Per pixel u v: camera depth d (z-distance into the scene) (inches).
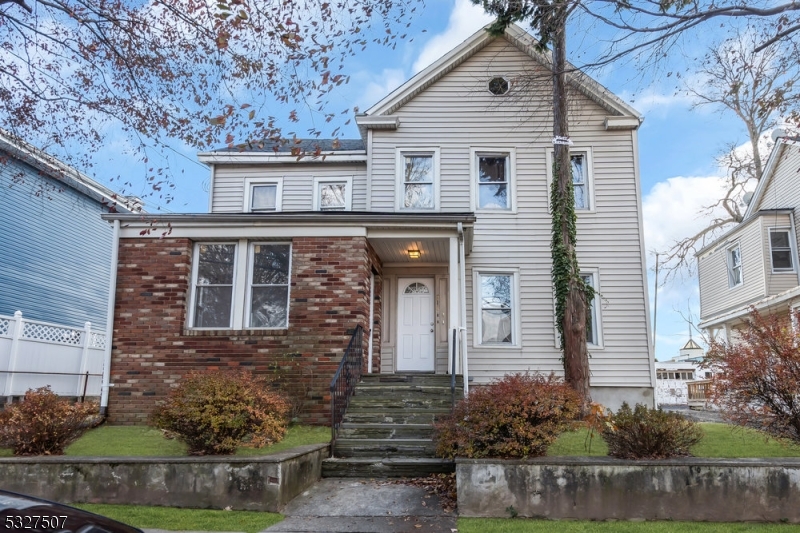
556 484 233.8
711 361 310.8
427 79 533.3
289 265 416.5
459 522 223.3
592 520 228.8
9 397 416.5
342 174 579.8
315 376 386.6
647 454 242.8
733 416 287.1
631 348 479.2
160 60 306.5
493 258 500.7
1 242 514.9
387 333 513.3
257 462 244.8
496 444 244.7
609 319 485.7
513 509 232.5
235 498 243.1
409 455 309.4
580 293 419.8
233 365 389.1
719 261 857.5
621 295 489.4
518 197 512.1
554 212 444.8
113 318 398.0
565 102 449.7
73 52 303.1
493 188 523.2
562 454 267.7
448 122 530.9
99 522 100.3
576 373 403.2
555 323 486.9
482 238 504.4
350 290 400.5
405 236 415.5
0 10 277.6
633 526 217.5
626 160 512.7
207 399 272.8
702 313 922.1
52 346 470.9
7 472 252.5
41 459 254.2
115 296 400.8
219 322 410.9
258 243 421.4
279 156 574.2
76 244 629.6
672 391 924.0
